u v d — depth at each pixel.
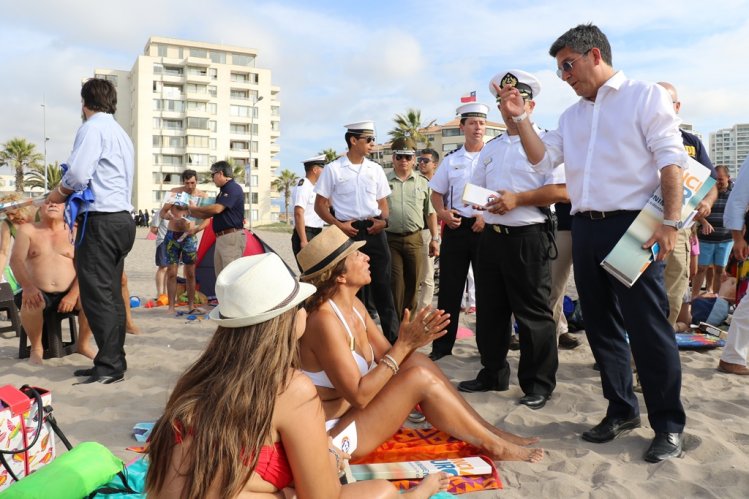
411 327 3.05
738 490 3.04
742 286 6.33
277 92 95.31
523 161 4.47
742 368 5.14
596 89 3.57
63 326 7.64
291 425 1.94
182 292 9.17
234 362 1.88
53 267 5.76
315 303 3.19
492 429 3.63
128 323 6.98
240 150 91.25
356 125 5.73
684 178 3.33
